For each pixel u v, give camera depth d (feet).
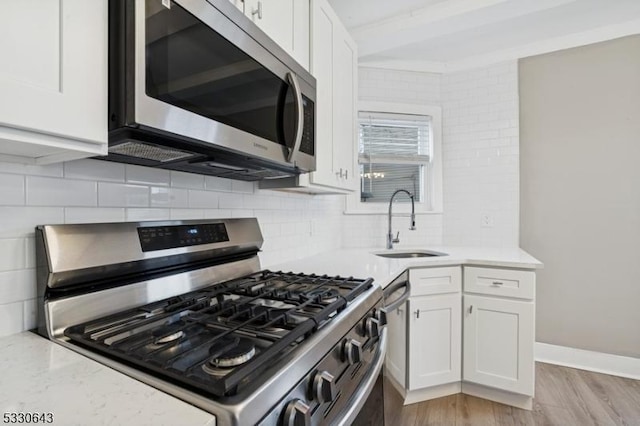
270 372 1.85
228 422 1.51
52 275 2.51
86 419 1.46
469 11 6.68
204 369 1.89
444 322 6.64
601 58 7.80
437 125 9.34
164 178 3.70
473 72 9.05
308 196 6.99
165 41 2.37
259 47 3.35
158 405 1.58
